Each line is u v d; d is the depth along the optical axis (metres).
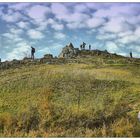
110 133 30.95
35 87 38.56
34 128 33.09
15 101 36.91
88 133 31.05
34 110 35.12
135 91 36.91
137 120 32.28
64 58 42.97
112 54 45.00
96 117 33.00
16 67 42.41
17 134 32.22
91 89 37.56
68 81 38.91
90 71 40.09
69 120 33.06
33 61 43.06
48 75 39.88
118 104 34.78
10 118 34.28
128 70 40.44
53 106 35.31
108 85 37.91
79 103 35.59
